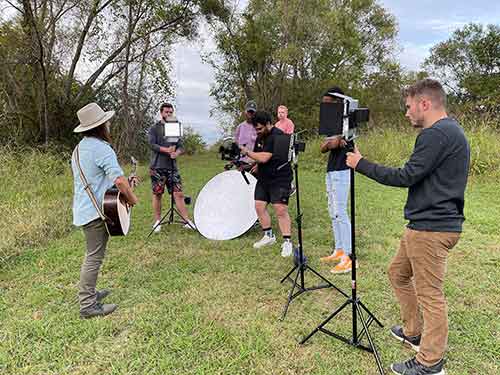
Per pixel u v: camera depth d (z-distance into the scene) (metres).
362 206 5.89
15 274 3.69
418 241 1.98
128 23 13.33
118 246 4.43
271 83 17.86
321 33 16.28
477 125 9.35
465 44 27.17
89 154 2.78
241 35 17.22
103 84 13.96
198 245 4.46
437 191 1.92
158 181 4.96
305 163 10.23
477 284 3.28
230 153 4.97
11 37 11.02
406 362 2.15
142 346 2.52
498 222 4.85
